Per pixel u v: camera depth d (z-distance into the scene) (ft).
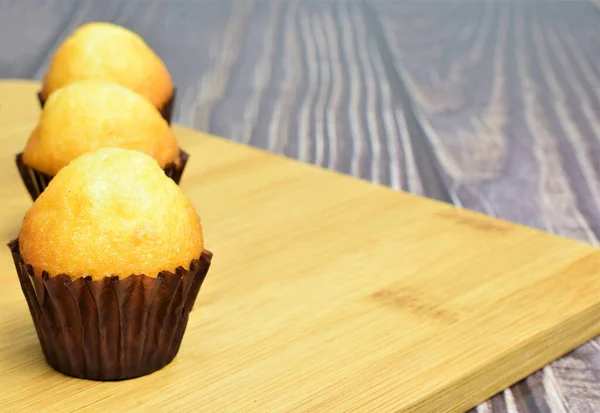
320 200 1.99
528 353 1.60
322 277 1.73
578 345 1.68
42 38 3.04
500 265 1.78
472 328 1.61
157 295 1.46
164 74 2.07
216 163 2.14
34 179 1.74
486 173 2.28
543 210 2.11
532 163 2.33
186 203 1.51
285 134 2.44
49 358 1.50
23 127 2.29
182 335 1.53
